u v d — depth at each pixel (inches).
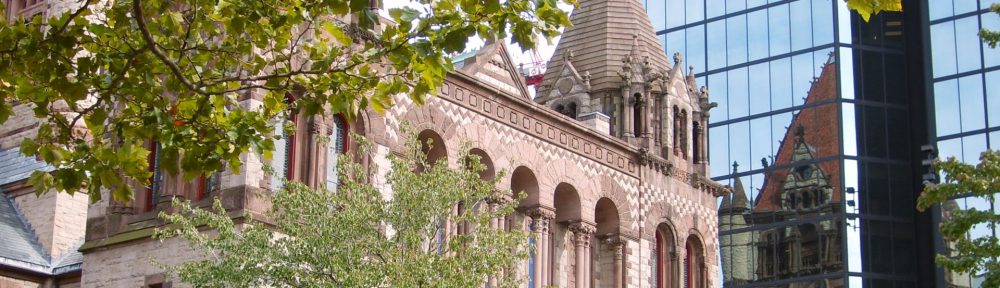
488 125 2236.7
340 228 1704.0
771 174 3452.3
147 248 1983.3
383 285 1712.6
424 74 1206.3
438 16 1162.6
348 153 1852.9
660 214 2524.6
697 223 2615.7
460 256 1801.2
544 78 2630.4
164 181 1988.2
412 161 1796.3
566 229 2377.0
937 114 3442.4
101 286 2018.9
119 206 2026.3
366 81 1250.0
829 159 3395.7
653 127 2551.7
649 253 2486.5
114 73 1194.0
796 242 3393.2
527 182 2313.0
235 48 1256.2
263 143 1217.4
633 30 2610.7
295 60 1969.7
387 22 2111.2
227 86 1277.1
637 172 2500.0
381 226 2016.5
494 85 2256.4
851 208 3368.6
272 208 1801.2
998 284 1628.9
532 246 1797.5
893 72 3489.2
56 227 2230.6
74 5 2331.4
